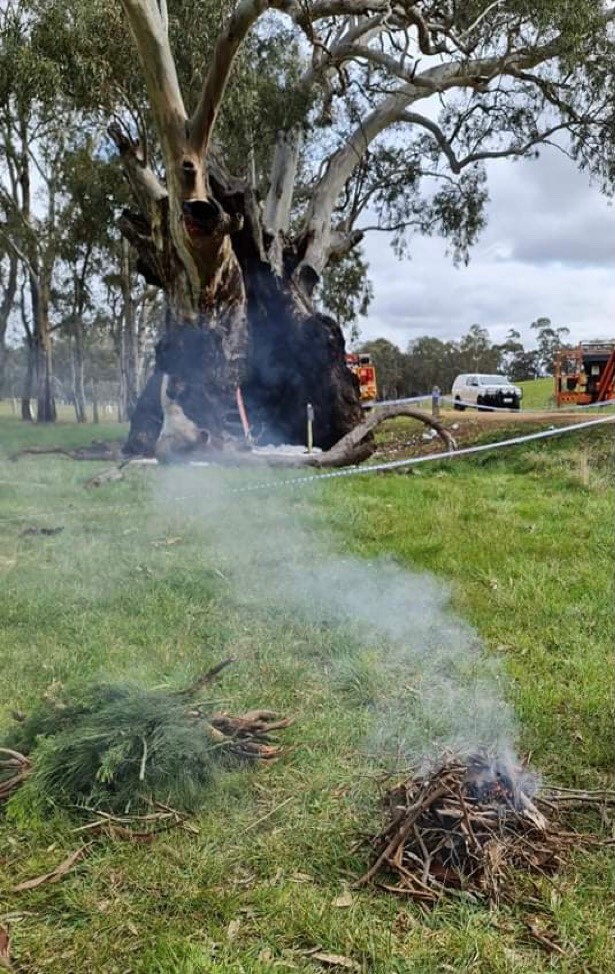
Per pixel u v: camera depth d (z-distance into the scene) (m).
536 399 30.75
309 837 2.54
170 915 2.21
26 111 16.33
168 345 14.91
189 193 13.15
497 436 15.62
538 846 2.42
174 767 2.80
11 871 2.40
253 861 2.44
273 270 17.12
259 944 2.10
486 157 21.02
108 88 15.24
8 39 14.60
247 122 17.81
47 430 28.84
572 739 3.19
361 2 13.37
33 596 5.14
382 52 16.75
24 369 58.91
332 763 2.99
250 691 3.65
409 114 20.72
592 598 5.01
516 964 2.03
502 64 16.48
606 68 17.22
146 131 16.92
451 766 2.53
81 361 40.00
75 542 6.84
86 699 3.18
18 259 36.56
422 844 2.37
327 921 2.16
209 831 2.58
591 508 8.48
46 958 2.06
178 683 3.55
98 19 14.50
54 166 31.16
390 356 61.78
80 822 2.62
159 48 12.30
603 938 2.11
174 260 14.59
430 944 2.09
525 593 5.17
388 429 21.23
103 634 4.46
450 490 10.10
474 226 24.11
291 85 17.80
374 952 2.05
